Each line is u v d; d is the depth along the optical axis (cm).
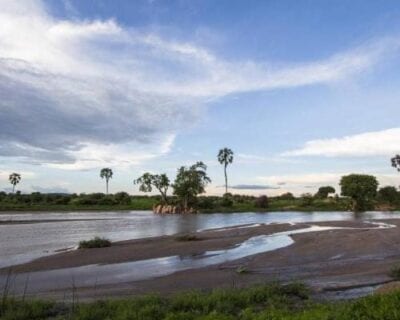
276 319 935
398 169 12238
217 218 7144
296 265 2034
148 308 1071
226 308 1102
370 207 10788
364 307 852
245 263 2105
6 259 2416
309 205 11512
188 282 1694
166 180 10825
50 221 6206
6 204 11338
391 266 1914
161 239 3297
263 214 8831
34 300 1264
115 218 7138
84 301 1334
